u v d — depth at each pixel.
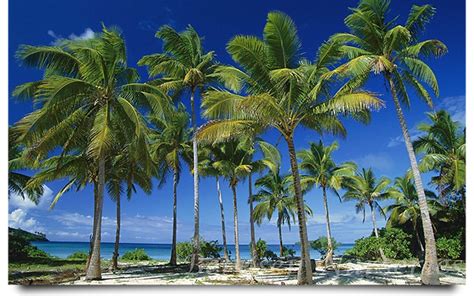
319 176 29.16
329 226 28.39
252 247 25.22
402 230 31.23
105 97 15.45
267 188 35.00
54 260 29.00
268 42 13.11
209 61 21.22
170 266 24.41
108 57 15.27
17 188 23.05
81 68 14.86
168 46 20.28
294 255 42.66
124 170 22.95
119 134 16.44
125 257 38.66
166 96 16.70
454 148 22.41
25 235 29.72
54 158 19.53
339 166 29.45
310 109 13.20
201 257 36.19
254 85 13.52
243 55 12.84
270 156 24.11
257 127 13.63
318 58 13.31
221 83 20.98
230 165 24.14
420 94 15.20
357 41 15.18
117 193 23.95
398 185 32.59
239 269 22.56
